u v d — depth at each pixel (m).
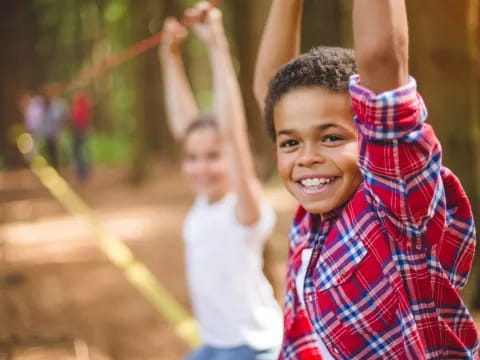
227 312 2.89
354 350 1.42
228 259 2.88
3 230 8.81
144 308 5.22
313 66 1.43
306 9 9.45
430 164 1.32
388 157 1.29
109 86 26.08
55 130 15.31
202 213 3.01
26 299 5.36
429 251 1.38
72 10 19.08
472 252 1.46
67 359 3.80
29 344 4.03
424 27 3.62
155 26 14.91
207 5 2.97
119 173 16.02
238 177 2.84
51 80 22.16
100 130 27.20
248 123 14.25
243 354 2.87
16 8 15.12
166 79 3.55
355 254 1.41
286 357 1.69
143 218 9.94
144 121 14.27
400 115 1.25
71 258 7.14
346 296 1.43
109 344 4.32
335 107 1.41
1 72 15.30
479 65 3.65
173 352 4.25
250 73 13.94
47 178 14.23
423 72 3.72
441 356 1.40
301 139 1.45
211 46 2.94
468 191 3.71
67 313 5.00
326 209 1.45
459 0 3.52
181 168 16.52
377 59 1.26
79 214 10.13
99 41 22.08
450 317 1.42
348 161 1.42
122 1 15.45
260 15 13.52
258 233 2.89
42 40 19.98
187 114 3.55
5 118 15.39
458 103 3.71
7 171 15.35
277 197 10.48
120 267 6.66
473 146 3.75
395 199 1.31
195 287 2.99
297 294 1.66
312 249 1.53
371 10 1.26
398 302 1.37
